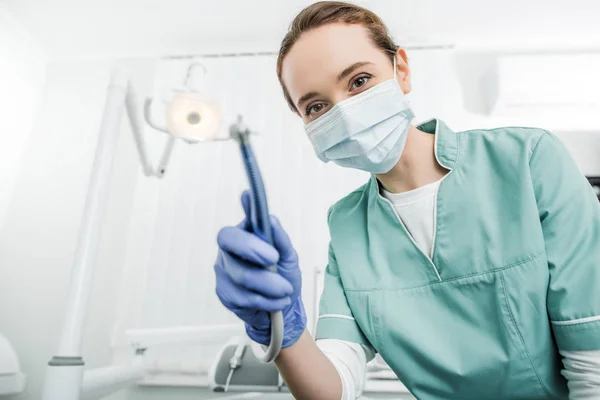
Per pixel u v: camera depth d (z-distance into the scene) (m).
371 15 0.92
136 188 2.11
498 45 2.33
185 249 1.99
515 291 0.75
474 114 2.16
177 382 1.81
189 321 1.89
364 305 0.88
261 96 2.27
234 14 2.22
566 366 0.71
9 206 2.21
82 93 2.46
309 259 1.92
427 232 0.88
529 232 0.76
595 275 0.68
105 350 1.89
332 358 0.78
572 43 2.31
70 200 2.22
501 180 0.84
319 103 0.88
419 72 2.25
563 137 2.03
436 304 0.83
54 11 2.20
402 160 0.92
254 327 0.54
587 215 0.72
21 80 2.32
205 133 1.00
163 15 2.23
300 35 0.86
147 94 2.38
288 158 2.10
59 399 0.83
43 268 2.10
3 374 1.68
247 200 0.49
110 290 1.98
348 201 1.06
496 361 0.75
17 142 2.28
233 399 1.29
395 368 0.84
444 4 2.11
